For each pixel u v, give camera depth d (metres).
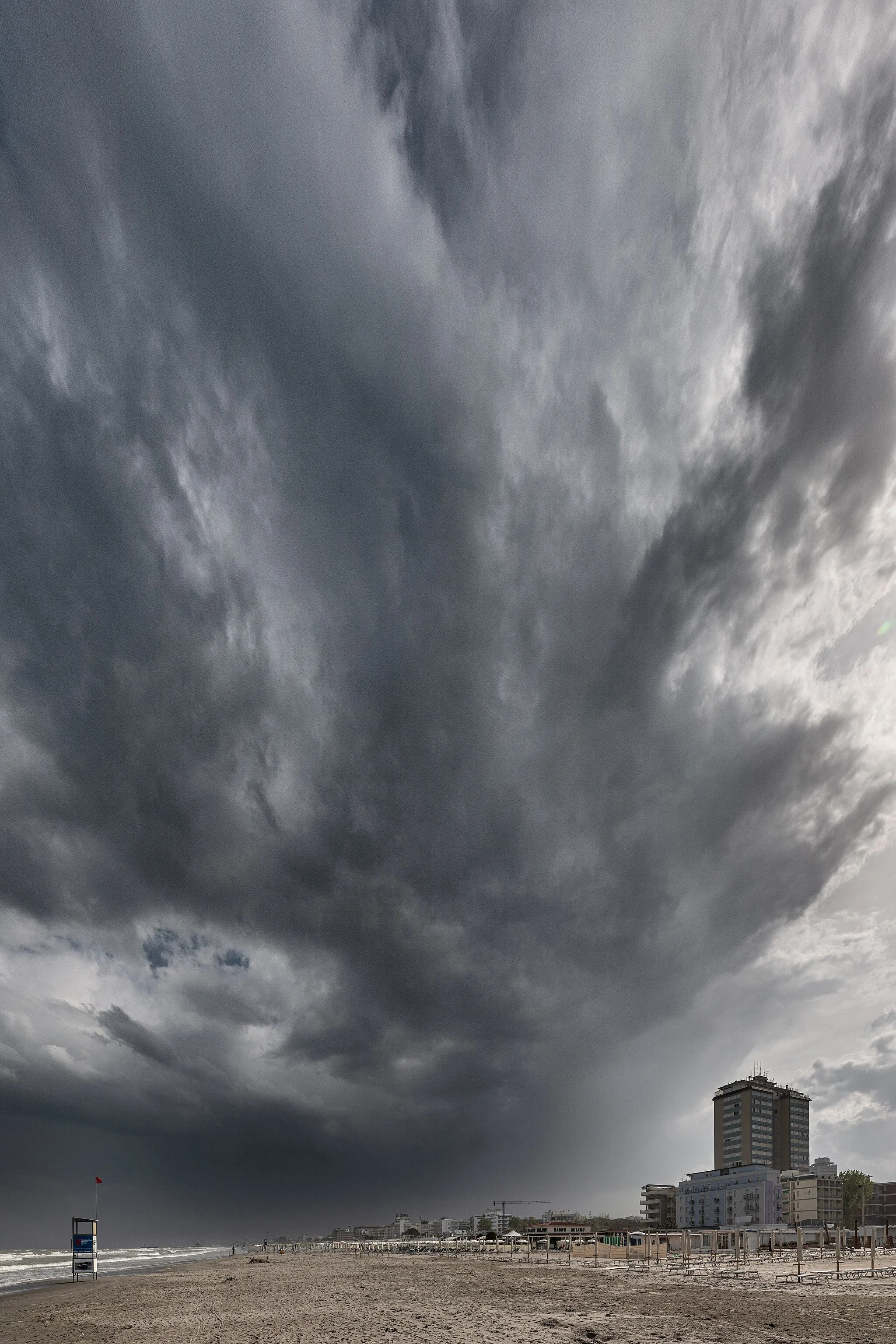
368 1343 22.45
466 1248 142.12
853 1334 23.05
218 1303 38.31
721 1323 25.47
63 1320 33.81
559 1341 21.98
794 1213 167.75
